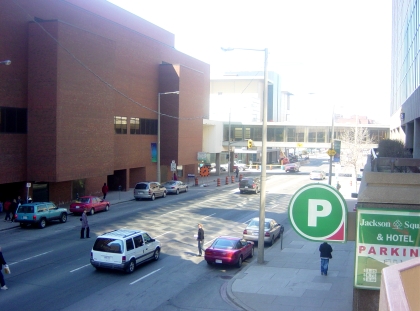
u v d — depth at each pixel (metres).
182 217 31.78
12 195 33.34
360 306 10.80
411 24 29.06
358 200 10.75
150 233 26.05
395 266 4.88
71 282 16.56
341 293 15.52
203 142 67.12
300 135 71.31
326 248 17.97
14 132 32.09
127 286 16.28
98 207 33.22
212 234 26.20
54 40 32.00
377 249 10.66
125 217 31.44
